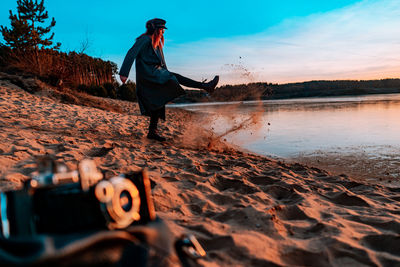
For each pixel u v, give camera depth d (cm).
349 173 650
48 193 133
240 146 996
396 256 259
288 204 389
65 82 2270
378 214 359
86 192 131
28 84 1817
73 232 128
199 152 739
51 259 100
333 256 252
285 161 783
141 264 125
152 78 683
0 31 2309
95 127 922
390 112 2067
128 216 133
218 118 1962
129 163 538
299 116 2062
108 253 116
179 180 453
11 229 134
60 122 935
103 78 3959
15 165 455
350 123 1546
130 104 2686
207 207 356
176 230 270
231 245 252
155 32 684
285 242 267
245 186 437
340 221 322
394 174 629
